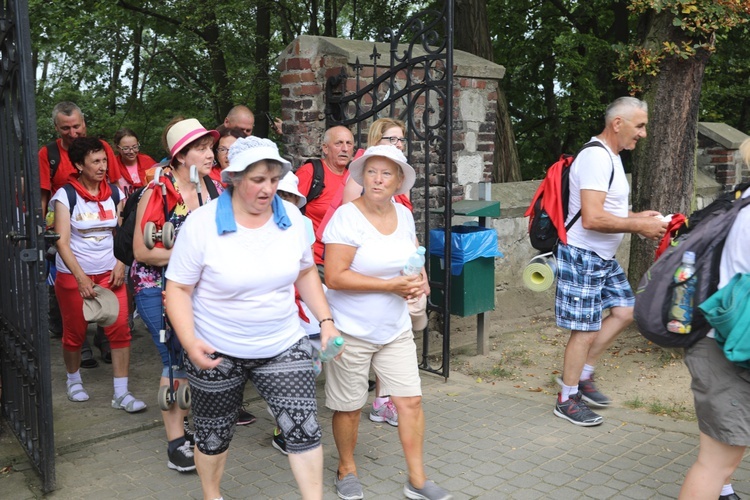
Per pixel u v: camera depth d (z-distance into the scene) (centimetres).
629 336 614
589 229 422
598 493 345
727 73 1471
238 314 276
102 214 486
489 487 353
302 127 572
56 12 1339
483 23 1046
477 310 567
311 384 289
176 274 274
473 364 567
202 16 1263
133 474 375
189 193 357
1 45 363
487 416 453
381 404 445
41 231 334
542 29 1544
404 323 342
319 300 302
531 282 443
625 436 417
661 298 277
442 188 619
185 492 353
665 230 410
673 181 602
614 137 428
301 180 452
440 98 505
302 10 1488
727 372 262
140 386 518
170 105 1608
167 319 344
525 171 1794
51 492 354
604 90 1459
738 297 251
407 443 338
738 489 347
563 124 1539
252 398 488
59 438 416
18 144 350
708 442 273
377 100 555
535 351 600
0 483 365
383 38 538
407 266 328
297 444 282
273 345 284
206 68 1559
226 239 271
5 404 431
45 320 341
